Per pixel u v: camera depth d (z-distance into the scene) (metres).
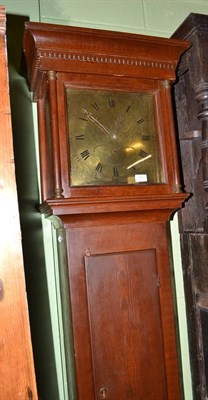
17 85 0.95
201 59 0.96
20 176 0.86
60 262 0.96
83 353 0.89
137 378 0.94
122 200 0.89
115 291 0.93
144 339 0.95
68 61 0.89
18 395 0.46
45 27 0.82
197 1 1.34
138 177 0.96
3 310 0.47
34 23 0.81
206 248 1.07
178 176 0.98
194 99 1.09
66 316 0.93
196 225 1.13
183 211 1.20
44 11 1.13
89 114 0.94
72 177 0.90
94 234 0.93
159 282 0.98
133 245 0.96
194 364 1.16
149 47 0.94
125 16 1.24
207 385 1.10
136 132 0.98
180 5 1.32
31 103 1.08
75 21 1.16
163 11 1.29
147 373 0.95
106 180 0.93
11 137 0.49
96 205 0.88
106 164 0.94
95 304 0.91
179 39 1.05
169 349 0.97
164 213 0.99
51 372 0.97
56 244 1.06
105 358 0.91
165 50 0.96
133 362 0.94
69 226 0.90
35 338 0.82
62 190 0.86
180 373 1.12
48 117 0.92
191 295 1.16
